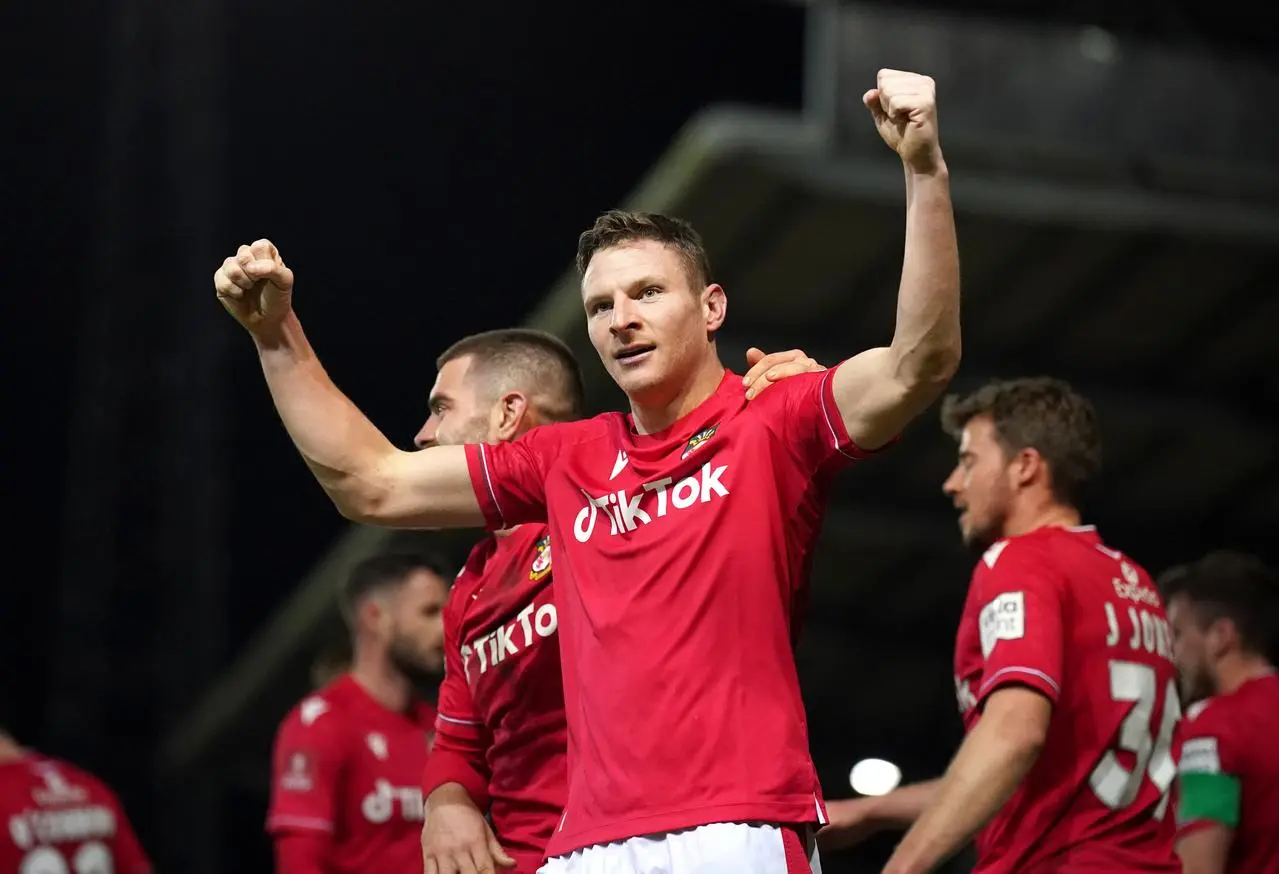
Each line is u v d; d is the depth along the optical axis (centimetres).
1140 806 1334
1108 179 3359
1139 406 3747
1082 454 1466
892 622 4272
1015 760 1248
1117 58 3409
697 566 1019
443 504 1136
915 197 988
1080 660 1340
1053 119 3350
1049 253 3416
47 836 2094
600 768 1012
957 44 3309
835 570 4094
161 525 5625
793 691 1022
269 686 4734
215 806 5447
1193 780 1656
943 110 3294
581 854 1012
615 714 1009
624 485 1059
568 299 3256
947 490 1526
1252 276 3478
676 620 1012
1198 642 1769
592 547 1060
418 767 2014
